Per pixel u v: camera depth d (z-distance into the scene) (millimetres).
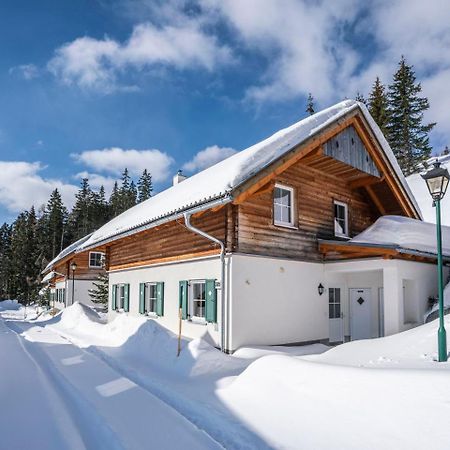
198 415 5348
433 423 3949
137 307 14750
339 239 12703
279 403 5281
